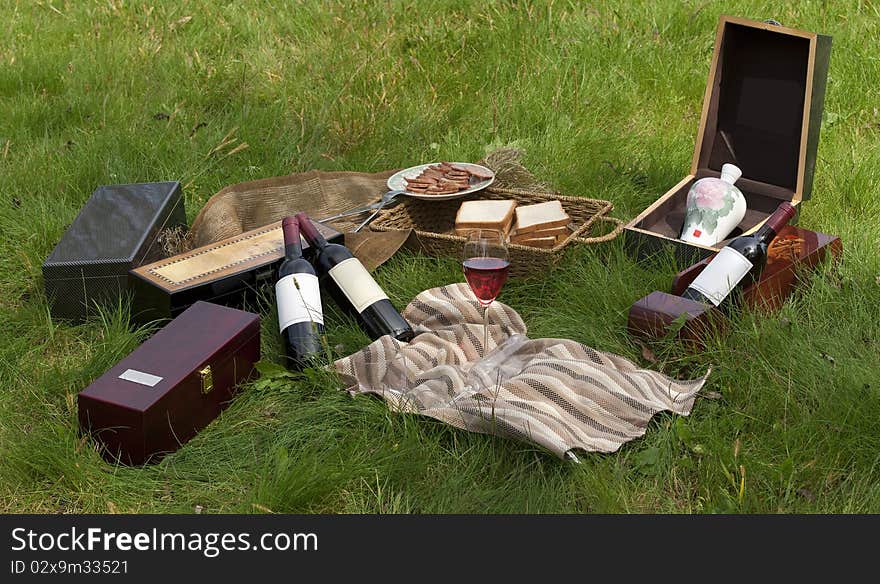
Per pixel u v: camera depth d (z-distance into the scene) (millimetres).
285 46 7707
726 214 4781
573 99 6555
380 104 6520
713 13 7512
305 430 3512
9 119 6383
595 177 5629
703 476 3256
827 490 3223
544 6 7699
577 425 3449
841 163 5590
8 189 5457
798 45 4930
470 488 3248
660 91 6727
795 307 4199
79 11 8242
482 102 6680
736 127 5246
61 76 7066
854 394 3482
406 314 4238
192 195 5672
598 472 3262
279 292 3898
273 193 5426
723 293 3938
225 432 3576
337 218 5043
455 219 5156
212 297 4199
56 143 6078
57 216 5156
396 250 4633
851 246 4668
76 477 3305
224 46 7652
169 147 6062
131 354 3582
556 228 4691
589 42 7258
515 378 3609
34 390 3750
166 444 3418
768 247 4223
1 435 3518
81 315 4348
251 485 3342
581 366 3648
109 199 4957
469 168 5391
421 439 3467
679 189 5191
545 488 3188
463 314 4164
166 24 7891
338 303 4113
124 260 4312
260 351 3926
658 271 4480
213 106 6812
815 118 4801
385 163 6055
